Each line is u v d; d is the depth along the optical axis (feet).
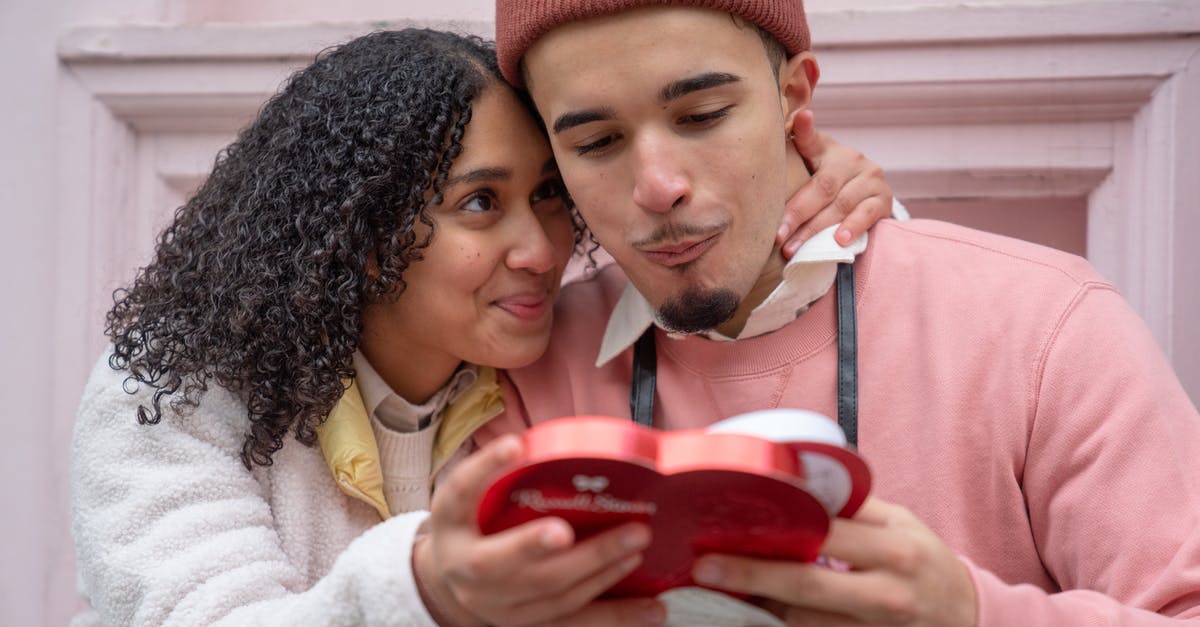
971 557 3.77
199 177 5.85
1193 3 4.94
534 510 2.68
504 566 2.66
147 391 3.99
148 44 5.67
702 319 3.72
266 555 3.78
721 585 2.76
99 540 3.84
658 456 2.54
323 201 3.95
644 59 3.48
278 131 4.14
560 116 3.64
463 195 3.94
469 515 2.72
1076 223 5.50
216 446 3.99
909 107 5.24
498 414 4.39
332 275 3.95
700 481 2.52
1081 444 3.63
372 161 3.88
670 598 2.92
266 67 5.60
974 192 5.36
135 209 5.88
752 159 3.61
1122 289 5.14
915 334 3.93
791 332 4.00
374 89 3.96
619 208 3.67
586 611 2.91
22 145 5.81
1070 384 3.67
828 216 4.05
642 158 3.54
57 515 5.71
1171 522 3.46
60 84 5.78
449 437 4.29
